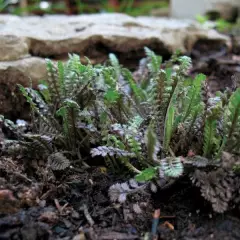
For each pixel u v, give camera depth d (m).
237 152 0.31
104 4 1.08
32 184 0.33
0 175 0.35
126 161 0.33
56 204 0.32
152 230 0.30
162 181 0.32
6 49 0.45
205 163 0.30
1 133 0.41
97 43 0.55
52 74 0.39
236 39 0.76
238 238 0.29
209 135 0.31
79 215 0.32
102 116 0.37
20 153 0.37
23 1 0.93
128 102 0.40
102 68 0.38
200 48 0.68
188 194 0.33
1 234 0.28
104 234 0.30
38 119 0.41
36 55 0.51
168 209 0.32
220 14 0.98
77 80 0.39
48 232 0.29
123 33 0.56
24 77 0.45
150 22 0.70
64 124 0.37
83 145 0.39
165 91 0.35
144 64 0.51
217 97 0.36
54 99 0.40
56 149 0.38
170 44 0.60
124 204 0.32
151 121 0.34
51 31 0.55
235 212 0.31
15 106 0.46
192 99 0.35
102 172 0.37
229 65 0.62
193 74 0.60
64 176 0.36
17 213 0.30
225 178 0.30
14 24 0.58
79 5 0.92
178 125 0.35
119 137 0.35
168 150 0.33
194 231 0.30
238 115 0.30
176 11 1.01
